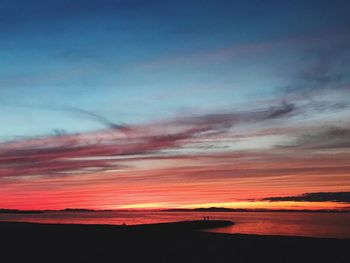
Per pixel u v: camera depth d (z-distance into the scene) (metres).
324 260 17.22
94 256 17.67
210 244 22.12
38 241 23.89
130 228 43.03
